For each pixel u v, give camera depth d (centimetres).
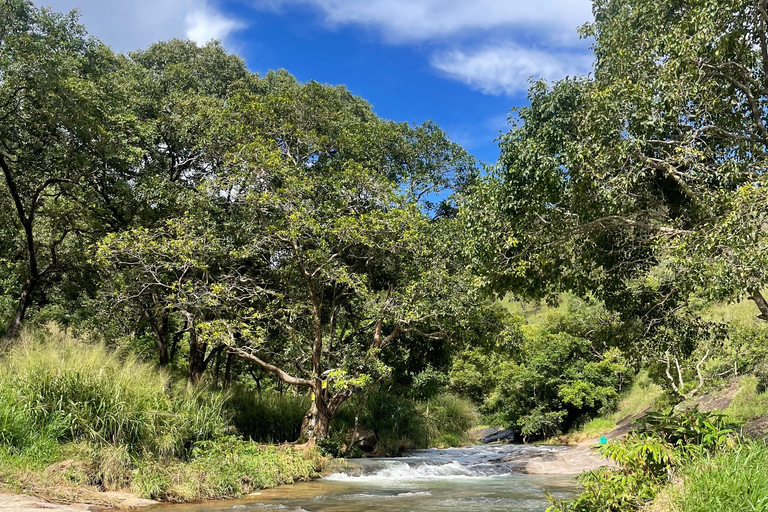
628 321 1078
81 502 720
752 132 873
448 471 1388
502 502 898
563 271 1022
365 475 1313
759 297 798
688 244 723
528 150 866
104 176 1614
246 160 1491
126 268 1574
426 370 2202
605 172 798
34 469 746
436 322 1516
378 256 1625
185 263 1412
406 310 1474
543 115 895
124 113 1557
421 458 1728
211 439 1134
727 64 803
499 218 937
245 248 1472
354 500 918
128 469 866
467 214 977
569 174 857
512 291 1034
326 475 1289
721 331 1067
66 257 1909
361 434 1919
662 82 774
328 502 892
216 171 1808
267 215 1539
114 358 1052
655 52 845
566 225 925
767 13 786
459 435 2578
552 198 898
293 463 1220
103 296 1717
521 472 1386
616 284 1063
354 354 1568
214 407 1187
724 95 866
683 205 919
